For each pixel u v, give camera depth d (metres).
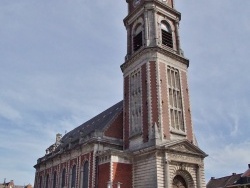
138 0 51.47
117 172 37.72
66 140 66.75
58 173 54.50
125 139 43.59
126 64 47.88
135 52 45.97
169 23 48.81
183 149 38.19
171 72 44.00
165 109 39.94
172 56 44.88
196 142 42.81
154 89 40.75
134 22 50.41
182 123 41.62
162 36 46.62
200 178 38.66
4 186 121.44
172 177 35.97
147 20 46.69
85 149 45.69
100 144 43.25
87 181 42.88
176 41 48.28
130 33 50.94
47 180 60.03
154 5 47.75
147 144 37.81
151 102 40.06
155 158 35.72
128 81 46.56
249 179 69.88
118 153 38.72
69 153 51.47
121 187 37.25
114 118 46.84
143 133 39.38
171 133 39.06
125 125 44.56
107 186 36.50
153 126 38.31
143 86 42.25
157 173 34.84
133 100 44.31
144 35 46.16
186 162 37.84
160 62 42.91
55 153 59.31
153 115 39.16
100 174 39.78
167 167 35.47
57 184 53.53
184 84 44.94
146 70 42.50
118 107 52.38
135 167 38.75
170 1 51.69
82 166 45.25
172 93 42.41
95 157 41.91
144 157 37.72
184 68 46.12
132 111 43.88
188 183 38.31
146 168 36.72
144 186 36.22
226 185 75.19
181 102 42.97
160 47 43.53
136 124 42.22
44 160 62.59
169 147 36.38
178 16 50.56
